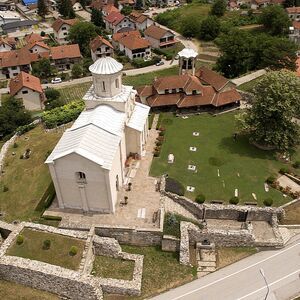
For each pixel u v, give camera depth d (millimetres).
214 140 70250
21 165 63969
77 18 177750
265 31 139625
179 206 54438
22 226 47469
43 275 41375
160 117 77812
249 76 96250
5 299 41688
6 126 81250
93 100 58781
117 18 153750
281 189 57094
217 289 43719
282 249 48938
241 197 55812
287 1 162500
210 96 79312
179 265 47000
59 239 45875
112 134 53062
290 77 65312
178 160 63969
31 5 196000
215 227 52219
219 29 139000
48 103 101062
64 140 52406
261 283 44219
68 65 127875
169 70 119438
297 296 42312
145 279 45156
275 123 63875
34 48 129625
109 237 49625
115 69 56750
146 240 49406
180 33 149875
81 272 41781
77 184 49844
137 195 55188
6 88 116750
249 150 67312
